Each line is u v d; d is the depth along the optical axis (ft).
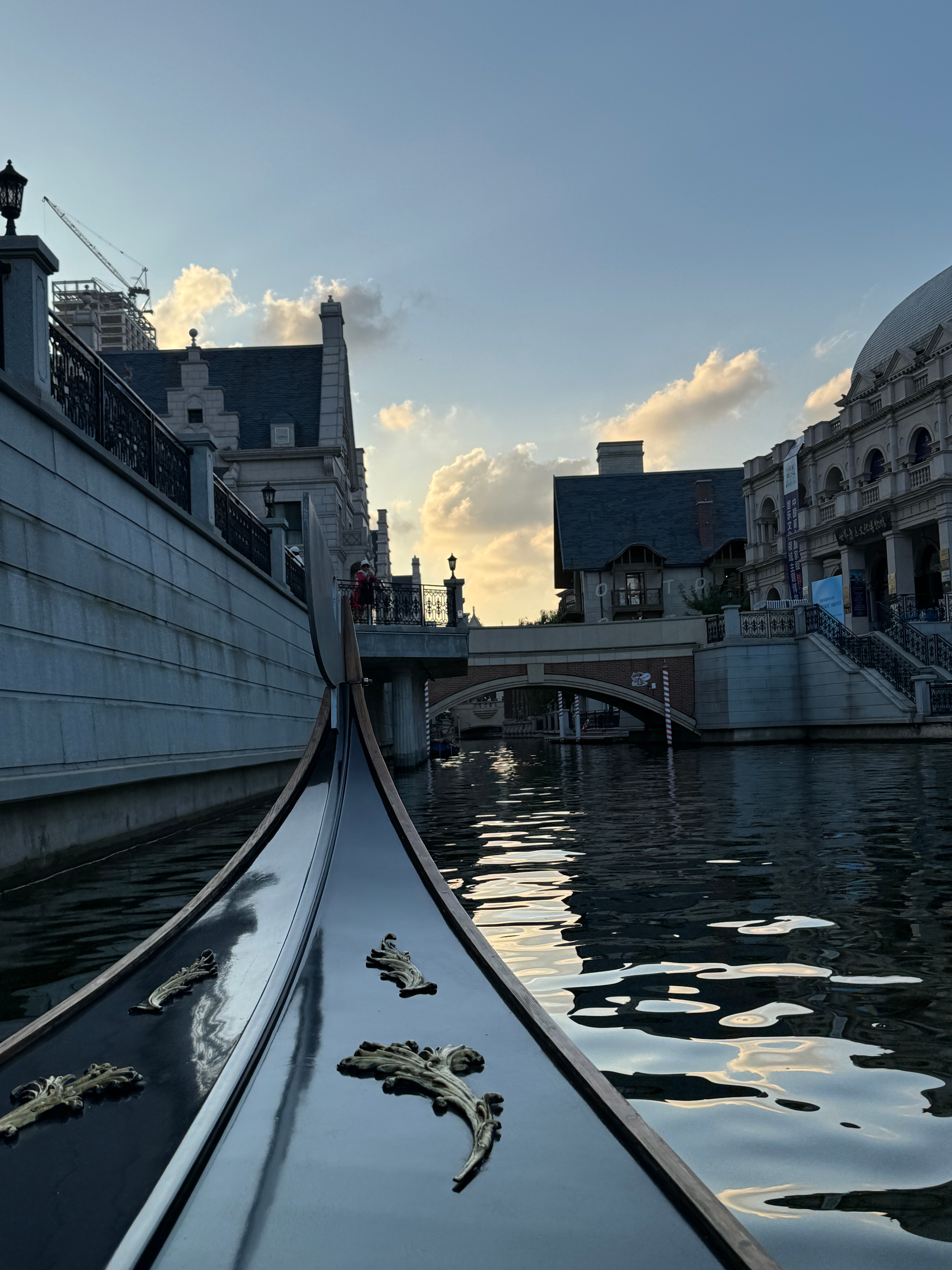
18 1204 4.06
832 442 126.41
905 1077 8.52
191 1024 6.20
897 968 12.14
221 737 37.22
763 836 25.39
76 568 24.48
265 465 98.94
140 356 110.42
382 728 94.27
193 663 34.22
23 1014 10.08
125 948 13.33
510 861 22.77
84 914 16.02
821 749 78.69
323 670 14.32
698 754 81.20
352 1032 6.15
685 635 103.14
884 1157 6.95
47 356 23.61
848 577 122.21
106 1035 6.08
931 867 19.42
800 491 131.95
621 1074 8.70
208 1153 4.47
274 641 48.49
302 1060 5.69
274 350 109.09
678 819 30.55
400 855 10.78
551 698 229.86
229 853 23.79
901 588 113.39
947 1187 6.48
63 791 21.71
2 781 18.90
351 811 12.31
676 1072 8.73
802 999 10.93
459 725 280.72
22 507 21.54
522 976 12.17
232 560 40.47
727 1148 7.14
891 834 24.77
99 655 25.64
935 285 127.85
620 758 82.12
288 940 7.94
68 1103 4.98
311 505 12.87
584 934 14.56
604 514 179.93
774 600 133.90
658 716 106.52
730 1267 3.58
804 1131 7.40
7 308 22.80
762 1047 9.36
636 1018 10.35
